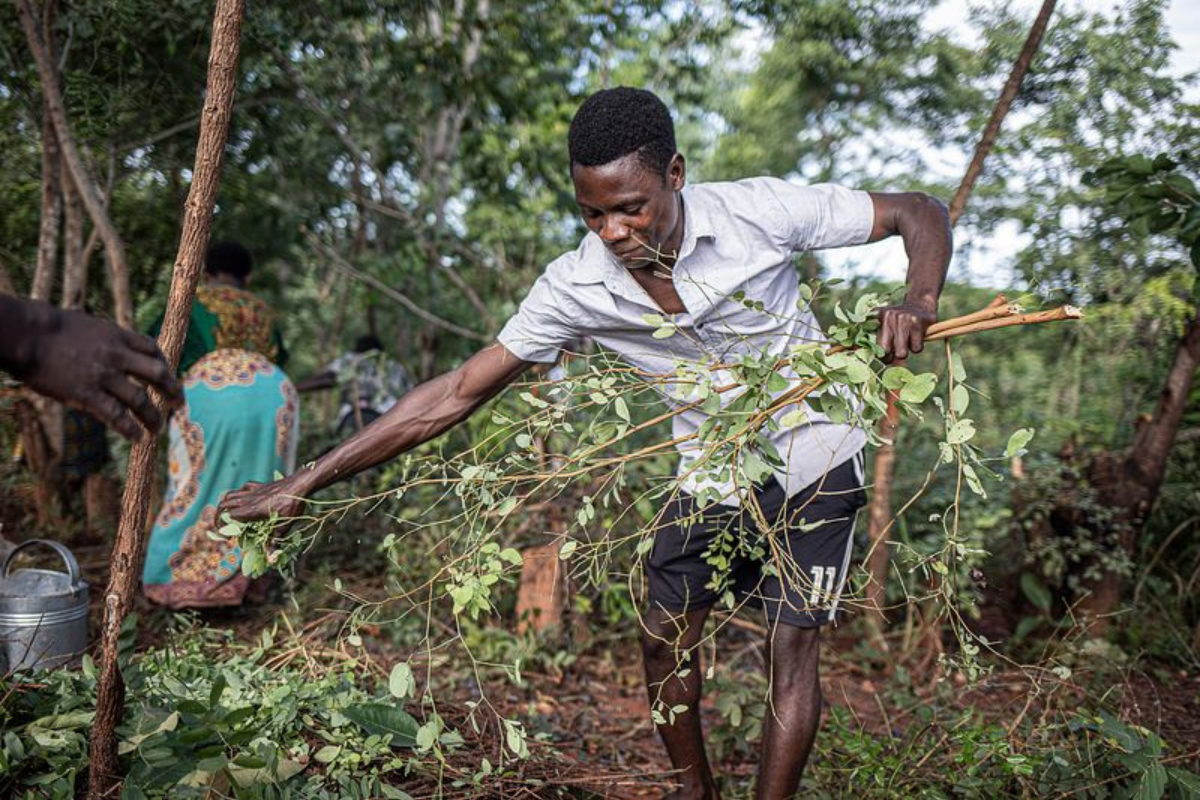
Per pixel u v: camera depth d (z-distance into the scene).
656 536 2.62
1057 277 4.95
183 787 2.01
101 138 4.79
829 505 2.43
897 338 2.06
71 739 2.14
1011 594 4.62
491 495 2.27
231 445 4.09
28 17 4.14
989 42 5.42
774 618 2.46
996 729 2.63
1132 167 3.32
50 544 2.89
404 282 6.76
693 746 2.68
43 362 1.37
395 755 2.41
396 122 5.90
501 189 6.40
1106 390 5.50
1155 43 4.88
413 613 4.13
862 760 2.73
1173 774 2.34
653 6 6.65
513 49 6.17
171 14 4.18
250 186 5.98
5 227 5.73
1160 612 4.43
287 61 5.00
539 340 2.45
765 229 2.30
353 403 6.05
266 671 2.74
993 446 5.14
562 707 3.62
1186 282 4.78
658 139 2.14
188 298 1.95
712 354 2.39
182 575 4.00
